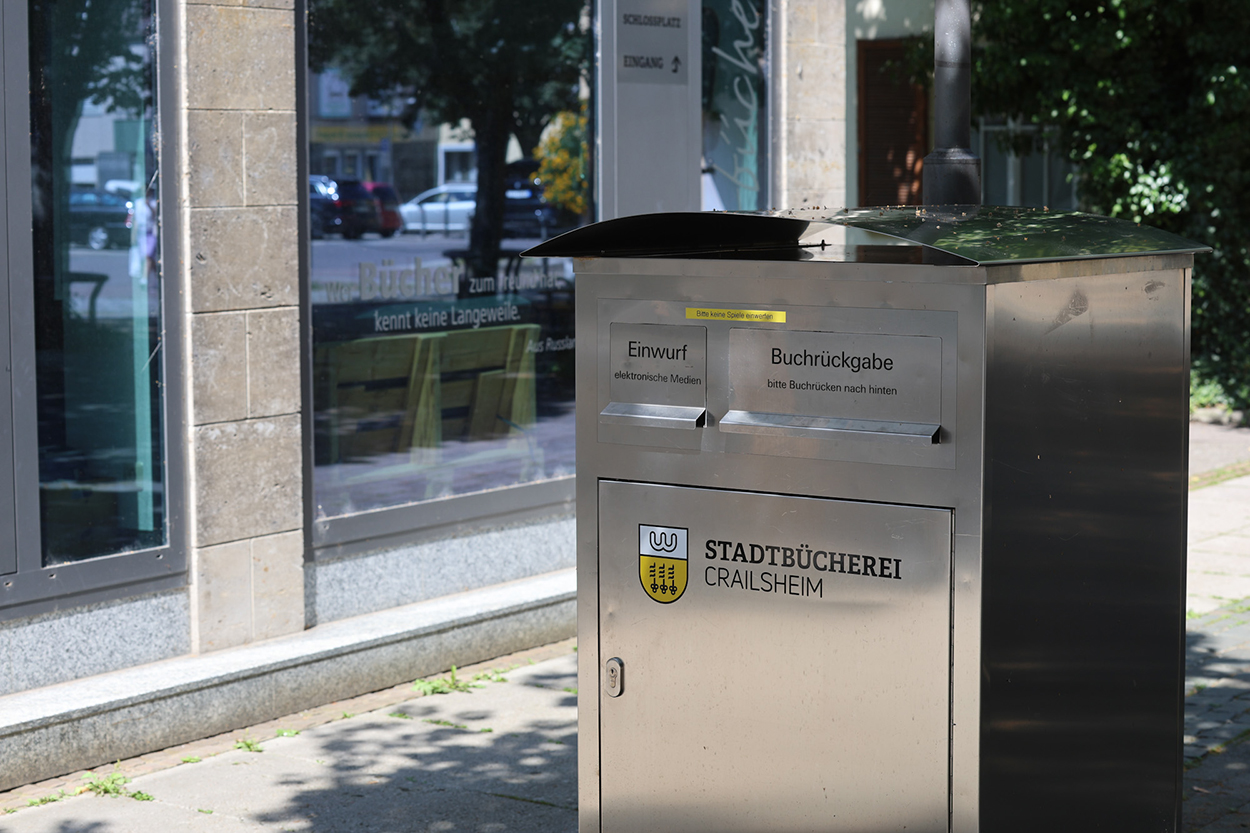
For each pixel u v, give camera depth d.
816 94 8.07
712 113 7.68
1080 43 11.77
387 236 6.12
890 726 2.89
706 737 3.13
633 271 3.10
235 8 5.32
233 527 5.43
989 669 2.80
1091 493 3.08
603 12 6.98
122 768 4.80
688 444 3.07
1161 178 12.21
